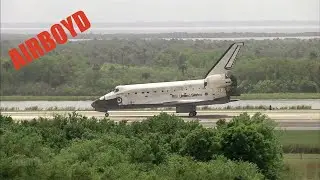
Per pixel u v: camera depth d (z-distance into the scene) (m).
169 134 184.38
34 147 165.25
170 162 155.50
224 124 182.12
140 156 162.75
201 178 145.88
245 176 148.00
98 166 153.12
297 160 191.38
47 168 148.00
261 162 165.88
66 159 156.75
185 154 168.38
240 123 172.12
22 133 182.75
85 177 146.50
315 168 182.00
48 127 196.88
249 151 165.62
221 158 159.38
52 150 171.50
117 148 170.00
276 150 172.00
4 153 156.62
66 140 184.88
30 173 147.62
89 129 195.50
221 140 167.50
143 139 175.50
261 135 167.25
